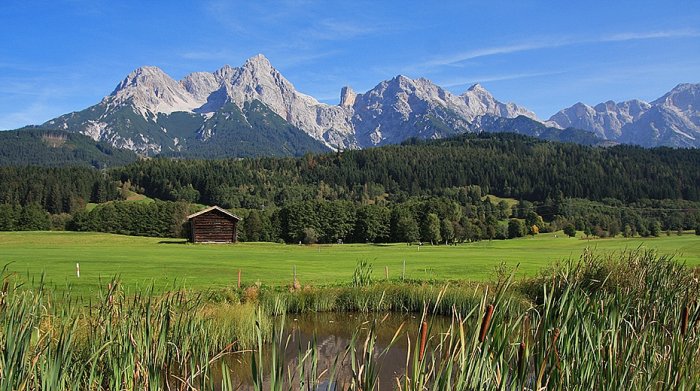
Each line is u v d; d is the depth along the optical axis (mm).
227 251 61781
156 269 33938
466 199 183125
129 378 7660
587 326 7258
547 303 6992
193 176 187250
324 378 11062
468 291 22484
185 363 8297
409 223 112500
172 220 115500
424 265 40312
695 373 6930
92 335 8984
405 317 21984
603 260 17578
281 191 188250
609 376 6730
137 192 186375
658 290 11508
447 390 5180
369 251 66250
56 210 141000
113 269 33281
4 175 144250
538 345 6762
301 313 23375
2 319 7336
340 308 24047
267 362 9703
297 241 113688
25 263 36875
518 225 125250
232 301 21500
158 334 9102
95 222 113062
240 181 195000
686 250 52406
